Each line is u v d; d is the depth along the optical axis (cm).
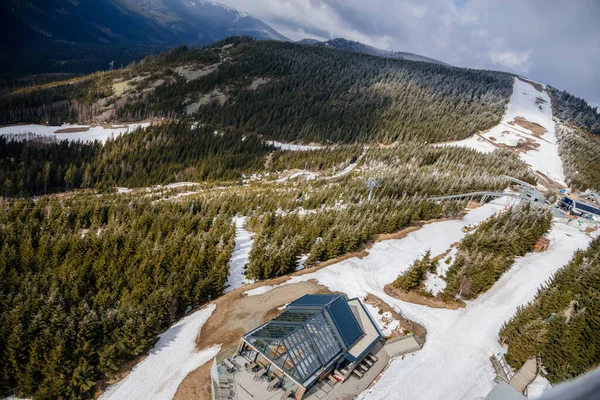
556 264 7338
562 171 15162
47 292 4872
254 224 7694
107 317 4481
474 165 13038
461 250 7038
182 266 5681
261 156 14838
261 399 3972
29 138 13912
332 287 5969
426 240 7769
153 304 4816
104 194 11038
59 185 11875
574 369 4184
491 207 10075
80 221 7206
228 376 4200
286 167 14038
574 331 4416
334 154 14588
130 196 10712
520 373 4431
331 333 4547
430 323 5372
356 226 7269
